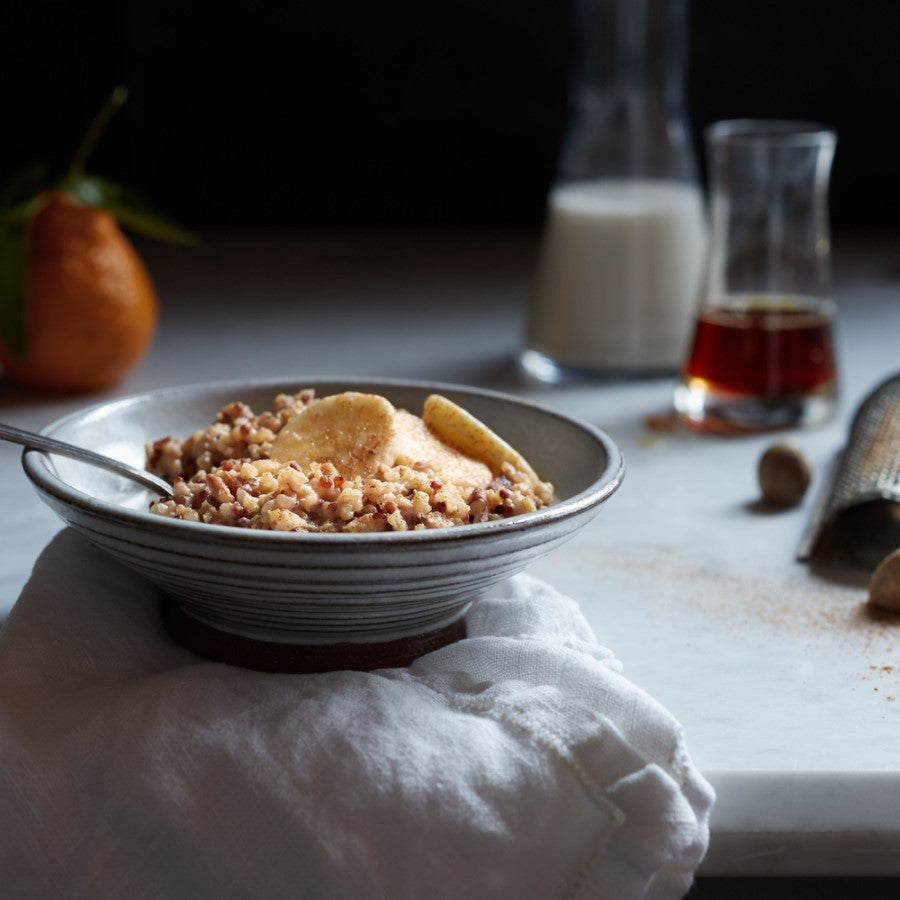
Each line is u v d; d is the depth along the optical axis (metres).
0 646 0.72
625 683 0.71
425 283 1.28
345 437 0.74
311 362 1.09
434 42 1.39
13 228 1.00
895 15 1.38
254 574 0.68
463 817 0.68
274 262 1.33
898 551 0.81
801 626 0.80
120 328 1.01
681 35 1.05
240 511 0.70
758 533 0.88
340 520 0.70
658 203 1.05
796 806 0.71
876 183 1.42
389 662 0.73
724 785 0.71
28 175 1.02
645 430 1.00
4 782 0.69
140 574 0.73
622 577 0.83
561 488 0.77
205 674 0.71
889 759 0.72
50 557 0.76
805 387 0.99
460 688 0.72
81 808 0.68
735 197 0.98
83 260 1.00
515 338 1.15
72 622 0.73
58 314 1.00
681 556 0.85
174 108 1.41
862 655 0.78
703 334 1.00
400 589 0.69
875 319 1.18
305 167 1.43
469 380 1.06
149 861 0.68
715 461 0.96
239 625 0.72
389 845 0.67
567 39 1.39
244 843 0.68
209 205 1.44
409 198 1.44
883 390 0.94
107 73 1.40
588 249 1.05
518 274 1.30
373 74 1.40
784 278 0.99
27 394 1.03
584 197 1.05
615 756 0.69
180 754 0.68
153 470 0.77
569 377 1.07
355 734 0.69
